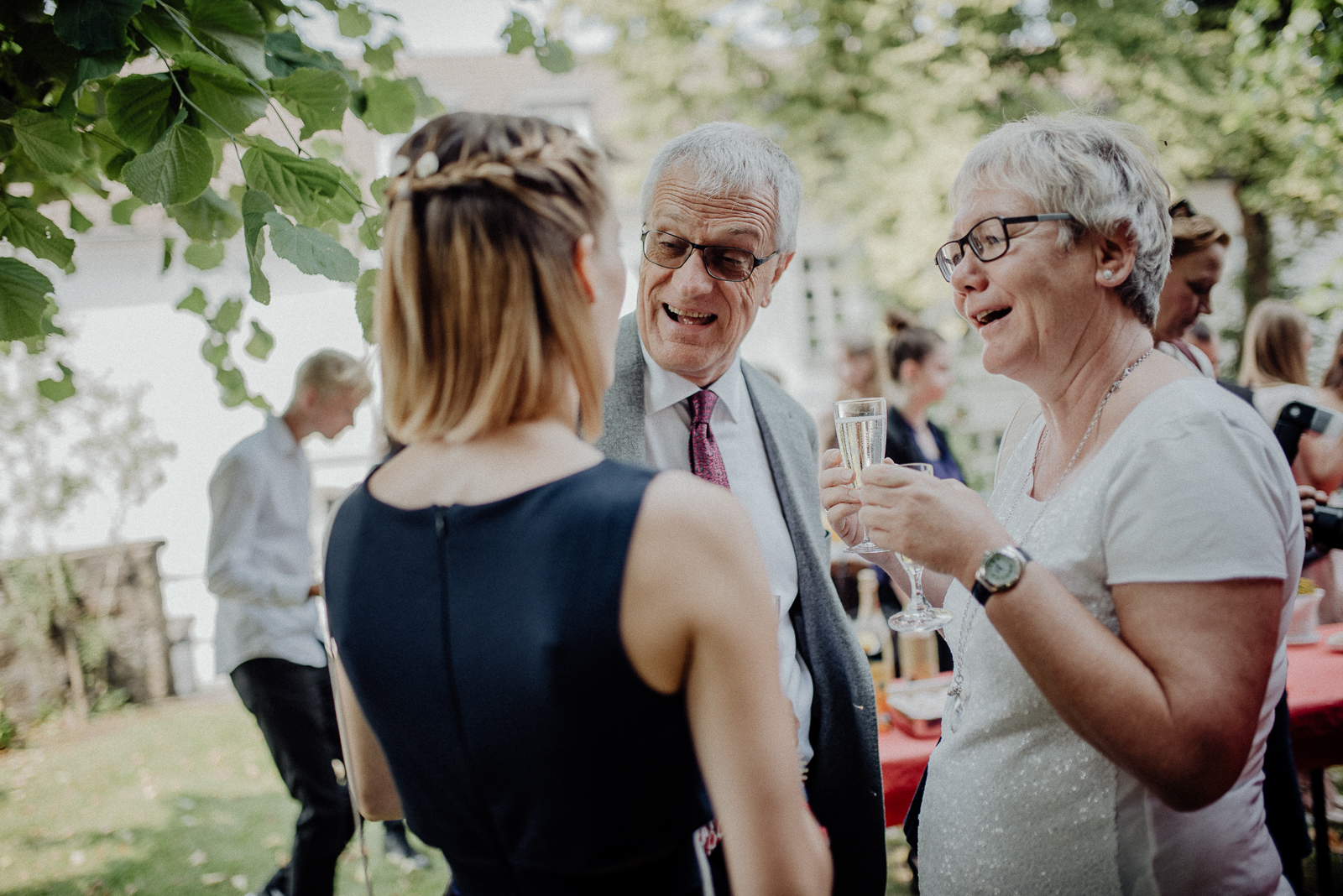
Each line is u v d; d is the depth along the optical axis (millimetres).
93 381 7246
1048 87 10102
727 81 10812
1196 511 969
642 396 1699
